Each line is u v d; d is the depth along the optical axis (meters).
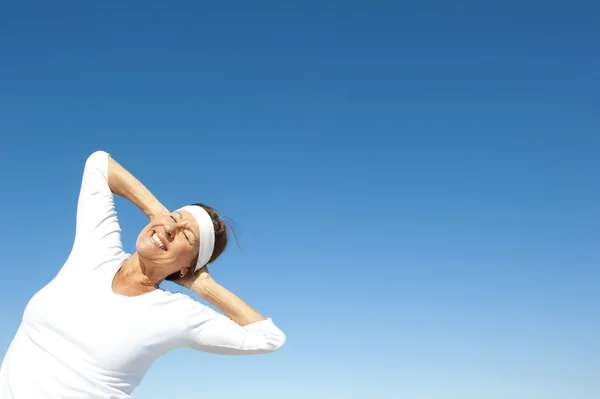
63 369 3.71
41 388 3.69
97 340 3.73
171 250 3.93
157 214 4.30
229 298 4.23
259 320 4.21
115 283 3.97
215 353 4.08
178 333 3.88
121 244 4.24
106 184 4.38
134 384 3.96
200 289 4.24
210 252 4.16
